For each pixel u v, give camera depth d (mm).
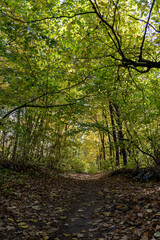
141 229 2779
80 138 16594
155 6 4262
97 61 6223
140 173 7949
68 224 3703
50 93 6594
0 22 4199
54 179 9328
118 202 4562
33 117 8883
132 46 5273
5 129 6723
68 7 4363
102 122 10492
